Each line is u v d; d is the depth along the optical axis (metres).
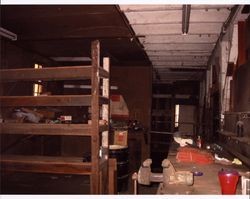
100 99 3.15
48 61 8.04
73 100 3.12
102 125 3.26
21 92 6.55
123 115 8.69
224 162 3.29
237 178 1.98
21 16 4.65
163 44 5.85
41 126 3.17
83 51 7.17
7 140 5.97
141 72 8.77
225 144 4.84
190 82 11.89
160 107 11.73
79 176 5.76
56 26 5.23
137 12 4.02
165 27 4.67
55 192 4.63
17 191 4.65
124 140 6.29
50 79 3.22
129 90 8.77
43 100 3.20
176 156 3.53
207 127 7.87
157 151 9.96
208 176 2.62
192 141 4.82
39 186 5.00
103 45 6.52
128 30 5.03
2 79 3.28
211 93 7.08
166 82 12.09
